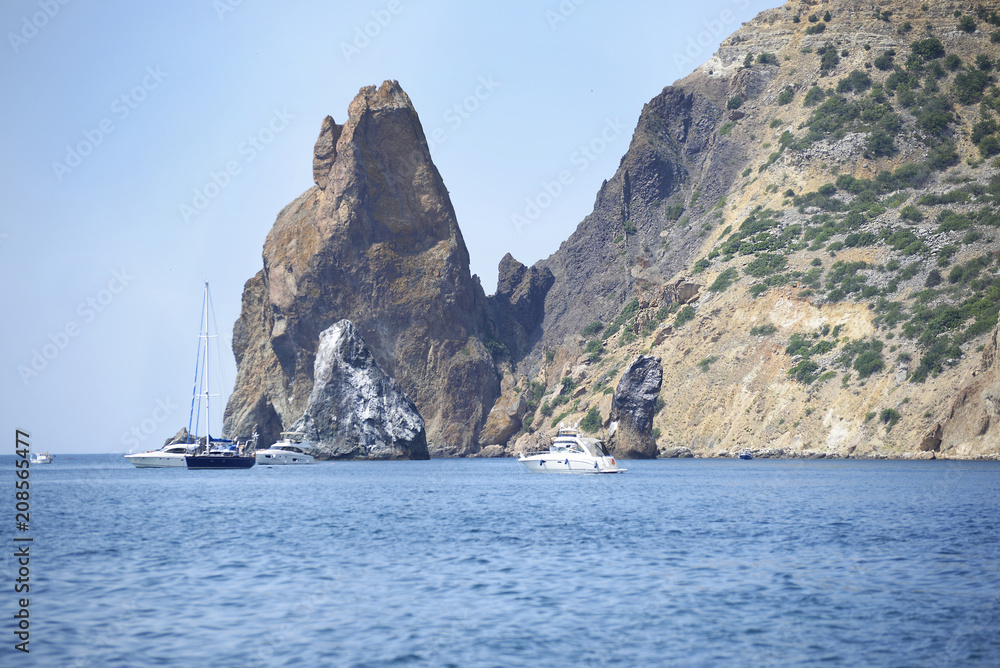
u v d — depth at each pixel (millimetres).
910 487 84500
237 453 164500
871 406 152250
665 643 27141
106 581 37094
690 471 120938
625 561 41469
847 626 28953
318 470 151125
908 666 24953
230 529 55250
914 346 154875
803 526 54188
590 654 26047
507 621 29812
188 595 34125
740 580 36531
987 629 28516
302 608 31797
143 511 68562
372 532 53188
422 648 26625
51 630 28812
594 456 119438
